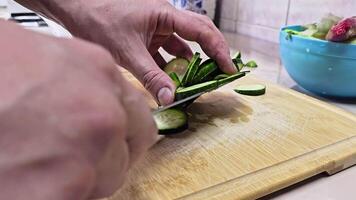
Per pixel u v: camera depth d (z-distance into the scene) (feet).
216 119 1.07
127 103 0.41
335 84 1.15
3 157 0.32
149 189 0.77
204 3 2.15
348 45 1.07
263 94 1.25
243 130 1.01
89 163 0.34
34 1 1.07
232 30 2.23
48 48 0.36
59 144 0.33
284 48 1.24
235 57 1.26
